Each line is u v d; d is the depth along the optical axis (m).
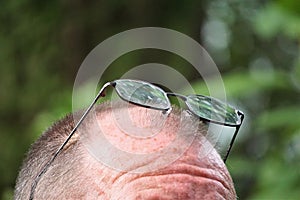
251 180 7.72
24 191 3.22
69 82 10.45
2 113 10.47
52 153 3.09
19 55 10.74
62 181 2.87
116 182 2.73
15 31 10.79
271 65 11.18
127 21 10.62
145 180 2.70
